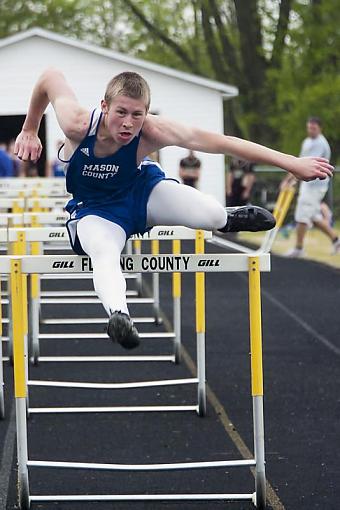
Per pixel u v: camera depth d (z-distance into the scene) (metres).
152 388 10.59
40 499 6.83
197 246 8.72
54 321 13.52
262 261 6.54
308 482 7.41
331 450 8.25
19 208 12.41
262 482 6.77
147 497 6.82
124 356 12.18
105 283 6.05
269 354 12.28
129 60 36.28
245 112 49.25
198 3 50.44
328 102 44.75
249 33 48.00
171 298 16.81
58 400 10.09
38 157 7.01
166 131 6.35
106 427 9.06
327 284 18.58
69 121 6.33
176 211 6.60
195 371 11.35
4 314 13.70
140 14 51.47
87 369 11.48
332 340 13.19
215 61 50.00
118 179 6.47
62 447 8.42
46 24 58.72
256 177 31.23
